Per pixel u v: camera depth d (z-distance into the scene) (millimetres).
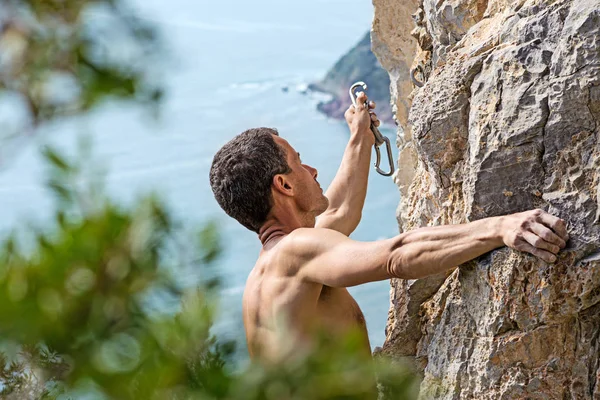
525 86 2381
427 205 3102
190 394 592
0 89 550
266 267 2611
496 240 2305
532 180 2375
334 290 2639
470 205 2496
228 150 2695
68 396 580
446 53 3199
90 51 544
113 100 561
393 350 3025
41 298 526
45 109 557
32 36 540
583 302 2264
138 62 552
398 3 3977
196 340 593
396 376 693
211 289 591
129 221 555
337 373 573
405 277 2330
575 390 2355
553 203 2320
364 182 3201
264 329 2580
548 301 2291
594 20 2238
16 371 707
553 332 2350
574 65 2270
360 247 2398
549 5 2416
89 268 541
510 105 2406
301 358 586
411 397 693
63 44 542
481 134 2461
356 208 3172
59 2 536
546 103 2332
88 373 545
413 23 3992
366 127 3250
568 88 2277
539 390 2383
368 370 577
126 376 555
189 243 576
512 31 2518
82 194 562
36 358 572
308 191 2725
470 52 2621
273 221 2699
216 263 583
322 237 2486
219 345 608
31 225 548
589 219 2254
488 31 2744
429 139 2682
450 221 2754
